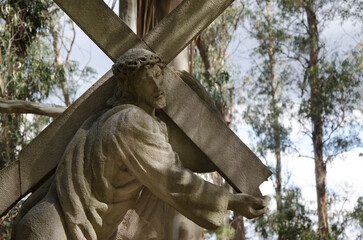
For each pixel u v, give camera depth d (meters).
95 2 3.72
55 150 3.58
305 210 14.31
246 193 3.59
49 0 11.16
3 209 3.53
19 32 10.90
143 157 3.30
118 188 3.34
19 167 3.56
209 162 3.68
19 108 7.68
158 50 3.72
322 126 15.32
